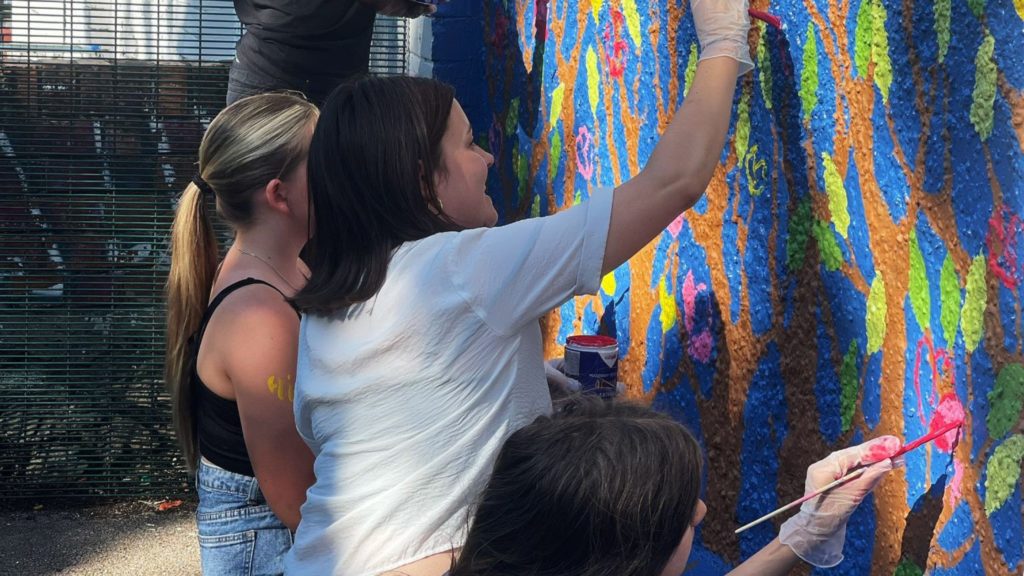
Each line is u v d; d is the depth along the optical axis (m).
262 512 2.58
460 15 4.77
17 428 5.32
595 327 3.68
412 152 1.94
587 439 1.54
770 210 2.58
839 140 2.30
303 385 2.00
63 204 5.12
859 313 2.27
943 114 1.98
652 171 1.88
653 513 1.49
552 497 1.50
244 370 2.43
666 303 3.12
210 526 2.59
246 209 2.57
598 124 3.56
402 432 1.86
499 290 1.83
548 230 1.83
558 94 3.92
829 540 1.94
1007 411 1.83
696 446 1.58
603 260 1.83
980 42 1.88
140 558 4.93
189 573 4.79
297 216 2.59
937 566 2.03
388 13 3.83
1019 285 1.80
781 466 2.57
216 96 5.09
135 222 5.16
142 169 5.12
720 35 1.98
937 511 2.03
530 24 4.18
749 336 2.69
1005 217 1.82
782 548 1.96
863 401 2.26
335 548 1.90
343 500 1.90
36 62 5.05
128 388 5.34
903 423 2.13
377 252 1.92
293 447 2.47
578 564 1.50
